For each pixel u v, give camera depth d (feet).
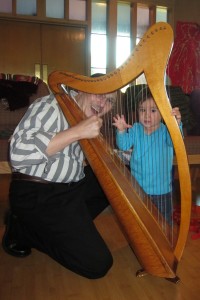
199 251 4.75
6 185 8.93
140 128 4.80
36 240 4.25
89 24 14.92
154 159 4.76
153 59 2.86
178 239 3.40
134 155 4.81
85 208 4.04
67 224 3.73
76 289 3.79
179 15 16.24
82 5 14.96
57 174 3.97
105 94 3.75
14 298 3.59
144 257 3.44
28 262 4.46
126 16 15.99
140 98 4.50
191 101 8.75
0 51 14.07
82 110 3.89
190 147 6.66
